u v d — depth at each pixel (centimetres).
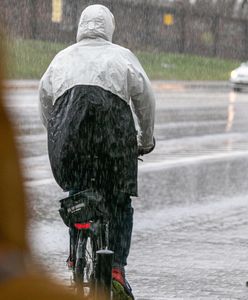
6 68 262
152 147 1349
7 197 258
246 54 11506
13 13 8438
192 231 2128
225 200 2572
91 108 1220
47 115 1309
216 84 8888
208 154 3569
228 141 4088
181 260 1816
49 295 250
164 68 9469
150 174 2970
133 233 2075
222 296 1553
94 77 1243
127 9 9944
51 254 1803
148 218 2261
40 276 255
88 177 1227
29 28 8606
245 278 1688
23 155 266
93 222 1165
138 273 1694
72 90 1238
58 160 1226
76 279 1178
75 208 1161
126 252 1258
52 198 2414
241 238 2067
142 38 10150
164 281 1641
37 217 2156
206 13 11162
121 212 1256
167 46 10525
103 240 1180
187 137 4175
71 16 8969
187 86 8456
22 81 6644
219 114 5622
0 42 262
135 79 1263
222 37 11362
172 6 10831
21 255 258
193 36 10975
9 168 259
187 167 3172
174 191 2666
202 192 2678
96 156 1223
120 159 1229
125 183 1234
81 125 1219
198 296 1548
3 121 260
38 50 7931
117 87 1244
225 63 10719
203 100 6862
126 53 1290
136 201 2488
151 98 1288
